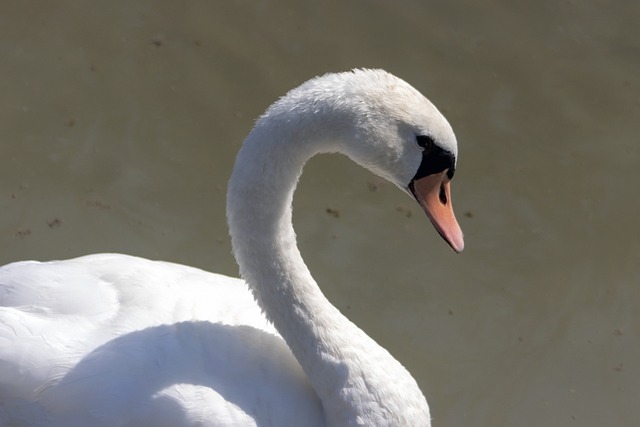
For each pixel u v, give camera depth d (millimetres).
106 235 10586
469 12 12812
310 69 12164
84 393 6824
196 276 7742
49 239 10492
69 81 11828
